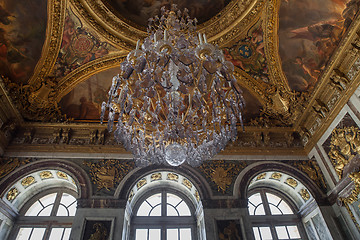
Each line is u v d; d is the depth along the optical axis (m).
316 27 9.41
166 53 6.32
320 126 10.03
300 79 10.73
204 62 6.16
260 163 10.47
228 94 7.09
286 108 11.34
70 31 10.36
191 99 6.84
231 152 10.69
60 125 10.54
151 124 7.09
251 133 11.35
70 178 9.79
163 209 10.67
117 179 9.54
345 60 8.79
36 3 9.20
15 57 9.49
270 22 10.40
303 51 10.20
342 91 8.98
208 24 11.21
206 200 9.27
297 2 9.45
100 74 11.30
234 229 8.66
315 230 9.66
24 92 10.02
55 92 10.65
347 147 8.77
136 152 7.27
